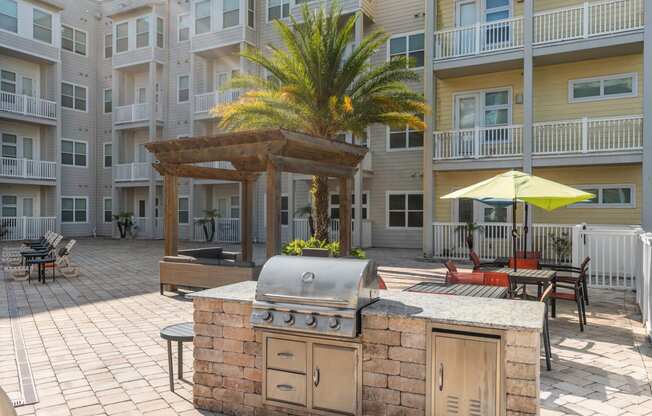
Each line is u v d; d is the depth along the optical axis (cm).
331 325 311
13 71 2311
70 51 2602
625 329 635
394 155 1880
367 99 1192
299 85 1161
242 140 859
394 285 949
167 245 961
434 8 1498
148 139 2589
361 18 1786
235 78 1272
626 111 1388
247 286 426
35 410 384
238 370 366
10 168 2194
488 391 284
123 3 2647
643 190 1205
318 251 432
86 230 2673
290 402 338
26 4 2273
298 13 2019
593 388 427
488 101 1595
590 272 1095
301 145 875
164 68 2508
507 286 567
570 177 1459
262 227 2169
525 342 275
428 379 299
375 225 1911
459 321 289
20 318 717
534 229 1392
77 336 614
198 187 2367
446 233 1480
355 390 317
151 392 421
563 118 1470
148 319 711
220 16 2227
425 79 1505
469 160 1440
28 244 1498
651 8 1212
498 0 1566
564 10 1330
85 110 2681
